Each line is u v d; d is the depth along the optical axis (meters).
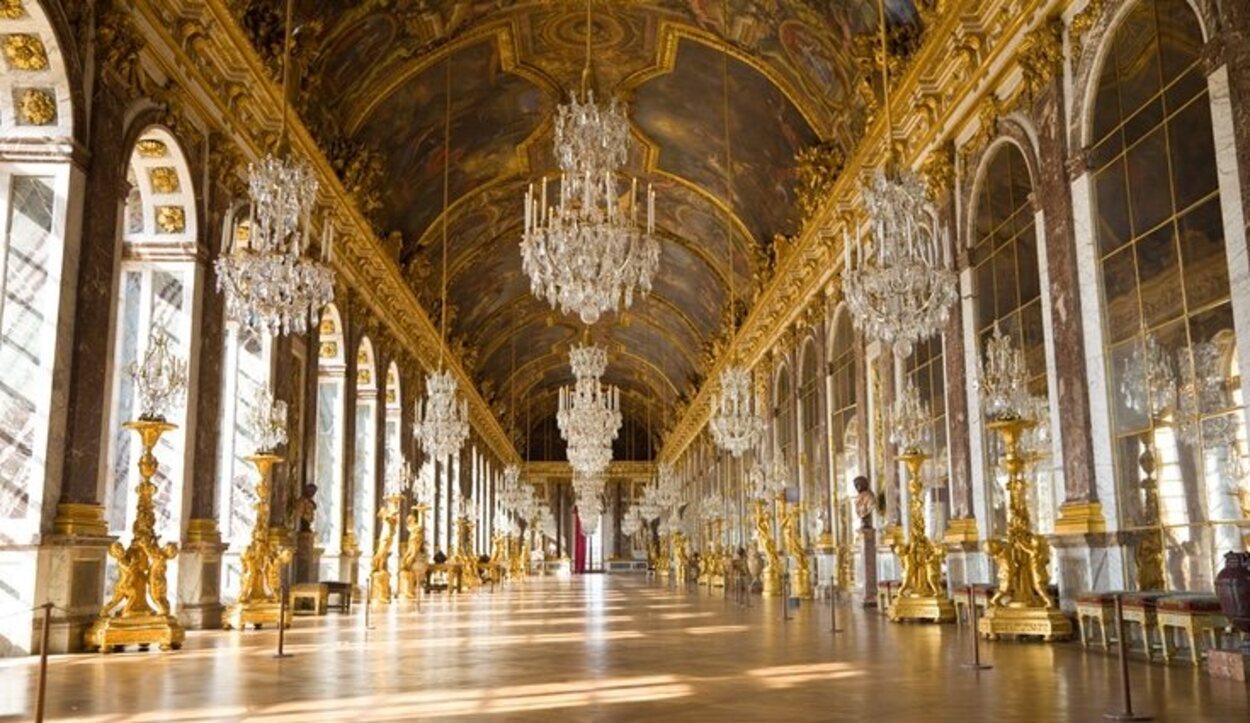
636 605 19.98
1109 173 10.23
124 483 12.85
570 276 11.01
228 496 16.25
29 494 9.75
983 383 11.47
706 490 44.81
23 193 10.20
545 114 26.22
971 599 8.42
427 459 31.34
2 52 9.96
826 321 23.08
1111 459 10.13
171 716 5.96
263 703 6.49
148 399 10.84
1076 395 10.61
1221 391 8.41
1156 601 8.56
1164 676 7.55
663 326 46.53
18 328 10.00
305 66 16.81
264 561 13.84
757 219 28.39
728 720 5.73
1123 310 9.97
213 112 13.88
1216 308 8.44
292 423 17.78
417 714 6.00
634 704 6.39
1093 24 10.48
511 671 8.30
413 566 23.86
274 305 10.39
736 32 20.97
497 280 39.12
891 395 17.73
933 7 14.37
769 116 23.17
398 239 25.89
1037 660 8.77
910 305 10.18
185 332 13.12
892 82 15.76
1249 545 8.05
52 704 6.46
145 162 12.84
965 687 7.07
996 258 13.13
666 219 33.28
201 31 12.70
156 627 10.32
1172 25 9.11
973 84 13.52
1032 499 12.07
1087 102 10.57
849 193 18.98
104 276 10.70
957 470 14.05
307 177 10.76
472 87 23.42
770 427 29.91
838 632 12.27
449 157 26.11
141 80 11.66
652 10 21.33
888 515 17.67
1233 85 8.06
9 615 8.69
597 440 24.45
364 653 9.95
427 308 31.84
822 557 22.75
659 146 27.62
